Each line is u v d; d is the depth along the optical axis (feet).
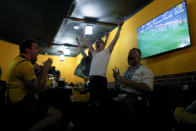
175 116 5.67
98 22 13.80
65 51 22.02
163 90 8.01
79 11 12.19
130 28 12.56
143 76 6.13
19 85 5.28
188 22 7.97
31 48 5.98
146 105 5.27
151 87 5.88
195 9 7.77
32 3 11.34
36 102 5.00
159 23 9.49
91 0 10.75
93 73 8.61
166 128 5.44
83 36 11.29
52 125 5.25
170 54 8.90
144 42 10.53
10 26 15.02
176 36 8.38
